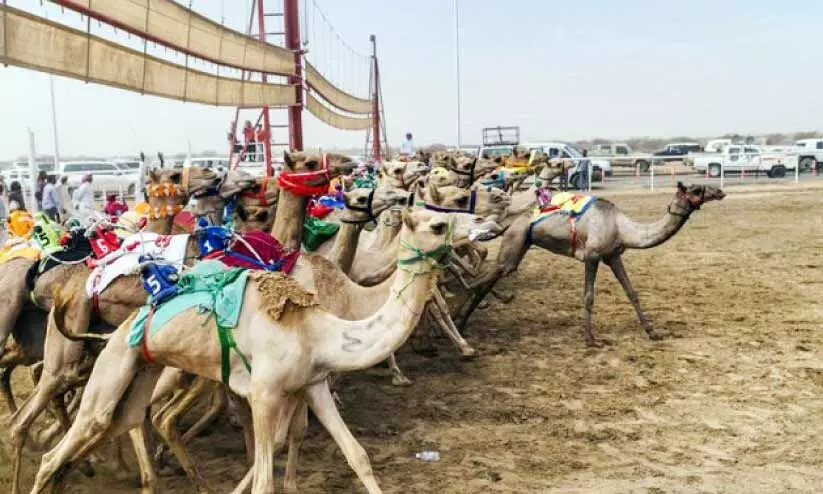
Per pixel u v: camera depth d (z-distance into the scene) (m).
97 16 9.32
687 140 111.62
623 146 59.94
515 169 17.44
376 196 8.42
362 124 35.41
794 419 9.02
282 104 17.36
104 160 40.06
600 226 12.21
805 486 7.34
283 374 6.00
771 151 46.81
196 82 12.43
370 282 9.08
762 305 14.77
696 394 9.96
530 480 7.57
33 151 18.89
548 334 13.12
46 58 8.55
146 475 6.87
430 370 11.23
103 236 7.95
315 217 10.38
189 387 7.23
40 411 7.45
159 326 6.26
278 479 7.68
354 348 6.14
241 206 9.02
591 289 12.45
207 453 8.51
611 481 7.51
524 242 12.66
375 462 8.07
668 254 21.38
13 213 8.92
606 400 9.84
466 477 7.66
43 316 8.42
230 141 19.58
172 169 8.74
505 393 10.18
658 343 12.34
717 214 29.56
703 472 7.68
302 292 6.26
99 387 6.39
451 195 8.67
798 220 27.06
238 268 6.55
